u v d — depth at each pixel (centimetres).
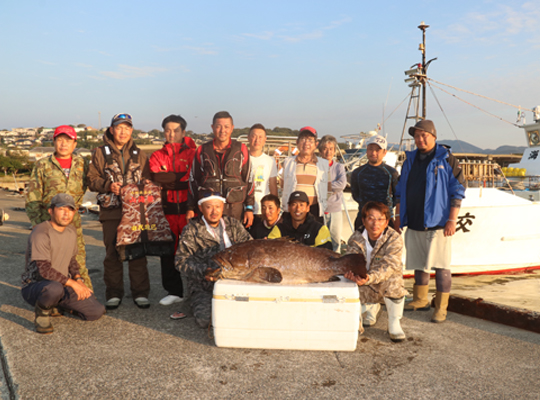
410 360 306
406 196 431
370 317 383
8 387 269
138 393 255
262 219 472
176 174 453
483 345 336
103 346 328
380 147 516
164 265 446
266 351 319
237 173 442
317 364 297
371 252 370
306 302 312
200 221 397
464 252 741
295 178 520
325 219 601
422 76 996
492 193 758
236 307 316
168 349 322
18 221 1195
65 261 382
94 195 1345
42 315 350
